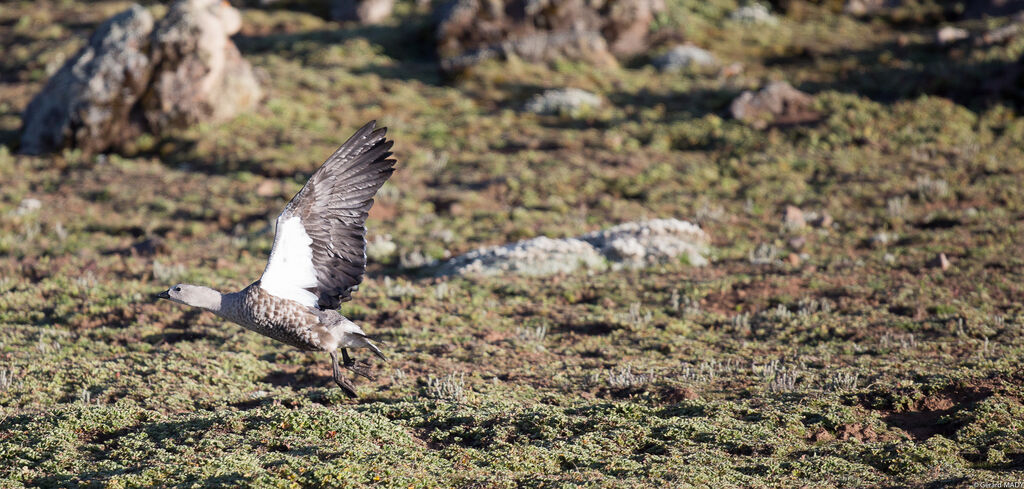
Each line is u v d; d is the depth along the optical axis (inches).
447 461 413.1
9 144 1369.3
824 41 1796.3
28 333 673.0
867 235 948.0
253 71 1533.0
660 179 1184.2
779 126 1341.0
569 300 786.8
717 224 1014.4
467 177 1200.2
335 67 1704.0
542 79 1616.6
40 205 1114.1
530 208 1096.8
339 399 530.0
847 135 1275.8
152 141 1342.3
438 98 1540.4
